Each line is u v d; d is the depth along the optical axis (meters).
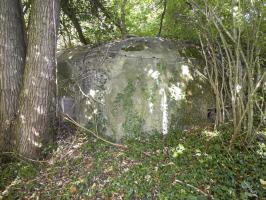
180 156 4.38
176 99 5.12
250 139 4.63
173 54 5.20
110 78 5.08
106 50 5.27
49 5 4.58
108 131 5.04
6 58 4.81
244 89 4.73
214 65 4.93
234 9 4.33
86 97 5.28
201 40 5.13
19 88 4.93
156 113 5.03
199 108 5.33
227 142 4.68
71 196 4.02
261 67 5.09
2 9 4.78
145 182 4.01
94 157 4.61
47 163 4.68
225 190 3.81
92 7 7.11
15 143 4.75
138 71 5.02
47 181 4.34
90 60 5.34
